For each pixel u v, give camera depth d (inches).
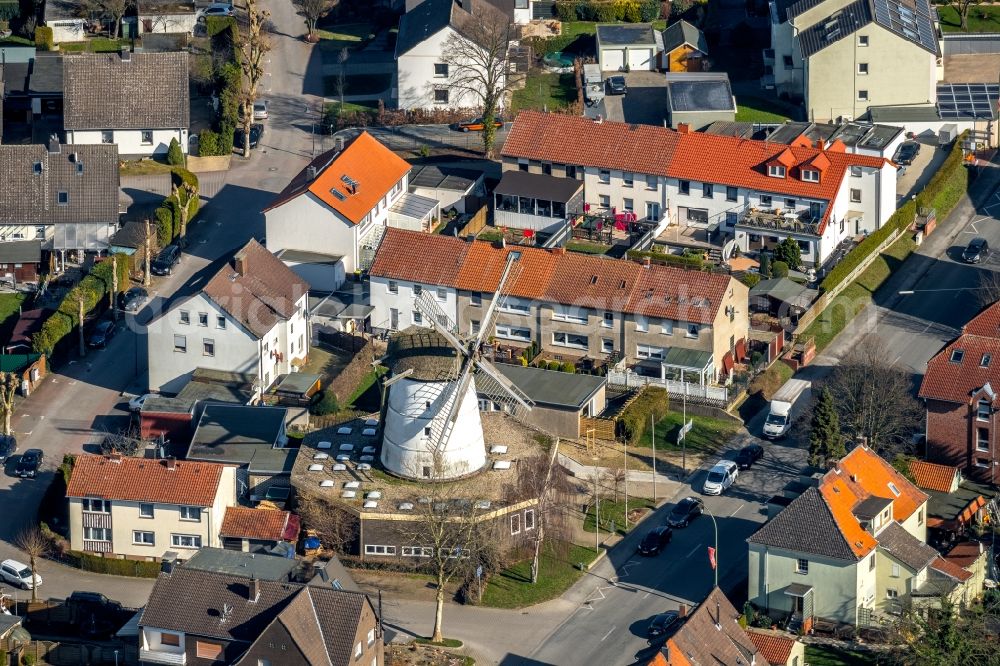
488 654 7219.5
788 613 7421.3
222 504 7751.0
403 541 7657.5
